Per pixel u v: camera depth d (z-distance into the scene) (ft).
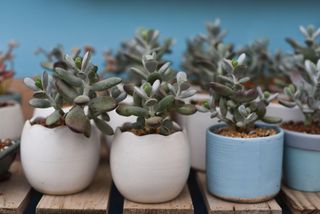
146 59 2.21
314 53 2.59
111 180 2.48
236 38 3.46
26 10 3.45
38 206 2.18
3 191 2.33
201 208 2.86
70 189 2.28
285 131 2.38
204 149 2.56
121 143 2.20
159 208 2.19
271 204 2.24
